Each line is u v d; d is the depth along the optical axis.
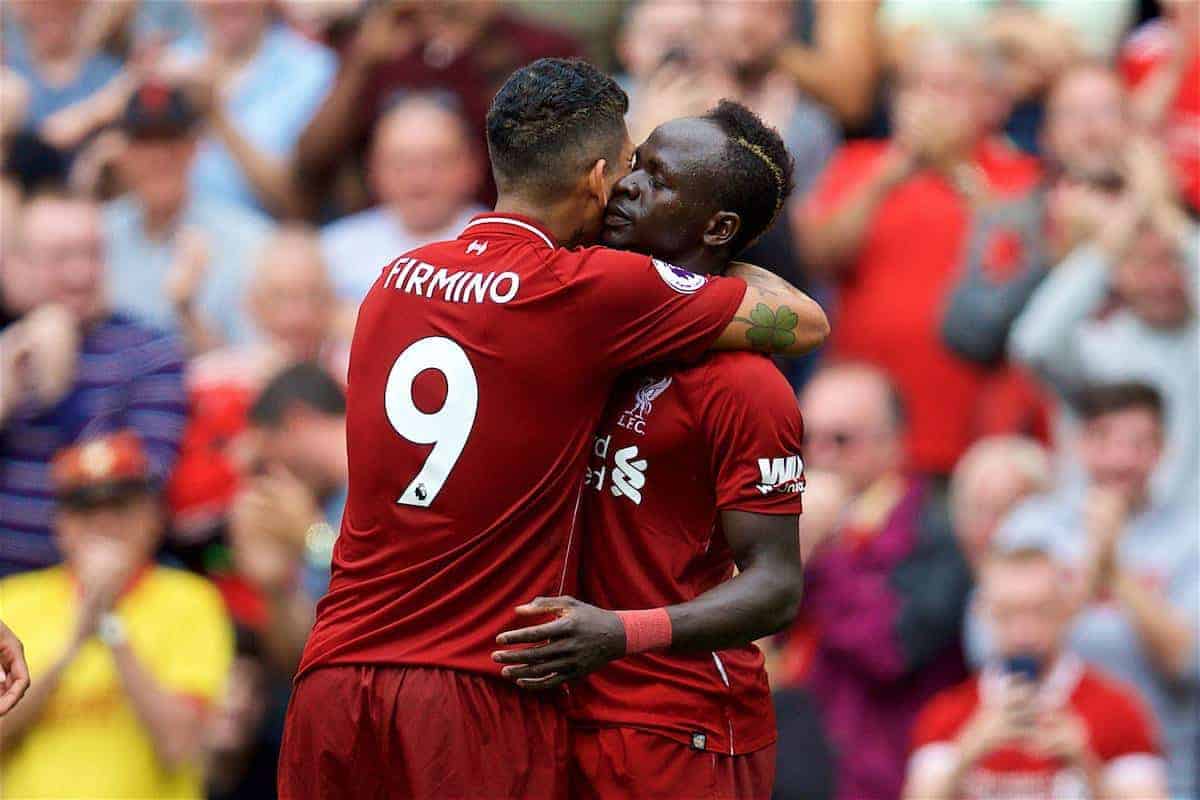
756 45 25.81
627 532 12.50
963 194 24.81
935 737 20.62
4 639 13.23
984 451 22.23
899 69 26.70
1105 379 23.17
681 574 12.48
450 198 25.25
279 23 28.59
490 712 12.07
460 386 12.05
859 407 22.50
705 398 12.27
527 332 11.99
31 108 27.86
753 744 12.91
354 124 26.62
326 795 12.30
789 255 22.22
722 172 12.43
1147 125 25.39
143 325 22.77
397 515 12.16
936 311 24.27
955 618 21.34
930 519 22.00
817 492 22.22
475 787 11.99
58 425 21.91
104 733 19.03
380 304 12.43
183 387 22.39
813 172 25.72
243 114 27.66
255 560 21.08
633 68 27.19
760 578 12.12
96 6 28.69
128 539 19.62
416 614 12.12
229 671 20.22
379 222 25.48
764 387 12.24
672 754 12.53
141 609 19.64
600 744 12.54
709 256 12.61
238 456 21.92
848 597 21.61
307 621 21.14
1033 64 26.48
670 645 11.81
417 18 26.42
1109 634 21.31
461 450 12.03
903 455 22.73
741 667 12.87
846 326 24.77
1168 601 22.09
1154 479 22.36
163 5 29.78
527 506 12.09
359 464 12.34
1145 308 23.33
